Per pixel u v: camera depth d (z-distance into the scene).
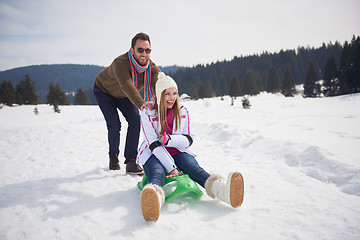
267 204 2.27
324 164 3.18
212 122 7.77
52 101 63.91
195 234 1.83
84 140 6.53
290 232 1.78
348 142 4.08
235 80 68.81
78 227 2.00
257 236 1.76
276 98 41.03
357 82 48.69
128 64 3.12
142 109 2.63
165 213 2.16
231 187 2.07
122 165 3.96
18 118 26.12
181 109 2.58
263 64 112.50
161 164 2.39
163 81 2.39
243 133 5.62
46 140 6.60
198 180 2.34
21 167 3.99
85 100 76.56
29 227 2.03
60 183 3.11
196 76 109.69
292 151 3.87
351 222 1.86
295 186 2.70
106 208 2.34
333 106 17.47
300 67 109.25
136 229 1.93
